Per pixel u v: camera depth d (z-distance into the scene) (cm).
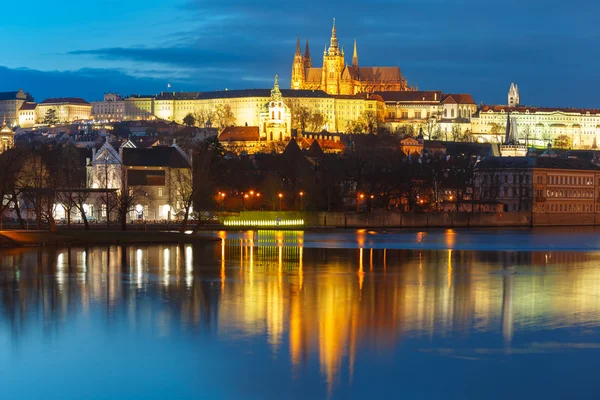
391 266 17838
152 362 9475
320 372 9150
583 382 8912
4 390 8638
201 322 11312
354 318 11662
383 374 9094
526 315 12050
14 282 14712
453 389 8688
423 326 11212
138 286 14350
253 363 9438
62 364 9406
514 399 8444
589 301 13262
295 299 13138
